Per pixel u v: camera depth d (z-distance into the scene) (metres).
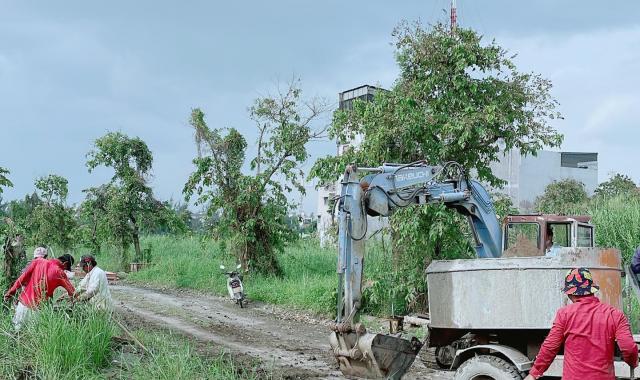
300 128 21.38
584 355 5.25
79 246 31.62
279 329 14.09
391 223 14.82
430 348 8.38
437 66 14.60
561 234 9.00
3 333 8.44
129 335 9.13
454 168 9.22
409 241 14.68
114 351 8.90
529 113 14.58
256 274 20.89
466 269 7.41
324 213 43.84
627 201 19.48
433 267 7.74
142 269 26.11
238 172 21.38
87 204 29.17
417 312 14.40
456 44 14.44
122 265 28.11
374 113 14.86
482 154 15.02
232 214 21.12
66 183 30.36
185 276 22.22
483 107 14.36
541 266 7.05
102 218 28.56
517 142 14.53
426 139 14.19
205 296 19.66
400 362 7.53
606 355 5.23
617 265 7.27
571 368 5.30
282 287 18.42
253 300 18.22
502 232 9.30
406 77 15.08
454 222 13.93
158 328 13.12
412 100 14.23
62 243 30.16
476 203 9.12
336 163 15.43
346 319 7.60
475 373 7.09
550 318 6.98
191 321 14.70
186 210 30.70
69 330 8.14
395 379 7.48
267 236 21.38
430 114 14.32
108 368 8.24
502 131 14.37
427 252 14.28
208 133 21.33
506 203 14.66
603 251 7.19
